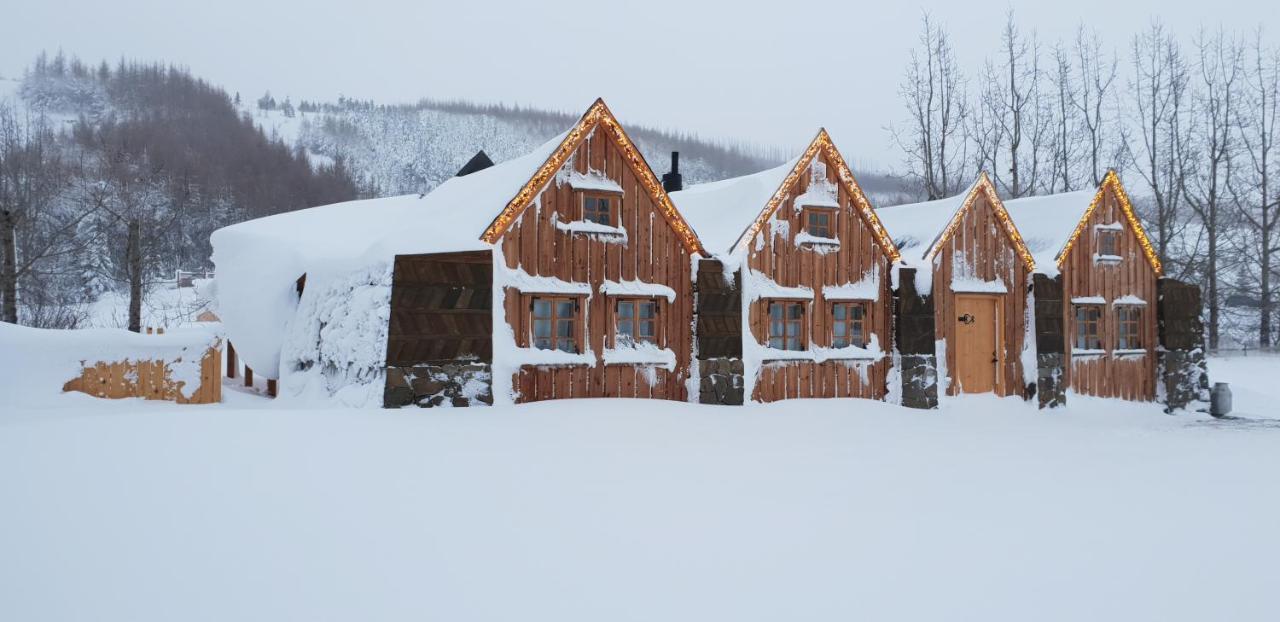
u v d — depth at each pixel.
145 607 4.30
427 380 12.43
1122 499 7.44
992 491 7.73
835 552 5.49
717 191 18.30
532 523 6.11
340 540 5.52
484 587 4.70
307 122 190.50
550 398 13.98
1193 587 4.88
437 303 12.63
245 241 18.48
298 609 4.30
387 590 4.61
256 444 8.59
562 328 14.40
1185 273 40.09
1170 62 40.25
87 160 94.88
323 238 17.95
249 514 6.07
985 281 18.73
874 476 8.44
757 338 16.06
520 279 13.83
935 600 4.58
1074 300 20.20
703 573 5.02
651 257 15.12
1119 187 21.17
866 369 17.28
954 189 39.34
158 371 14.95
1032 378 19.00
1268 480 8.56
